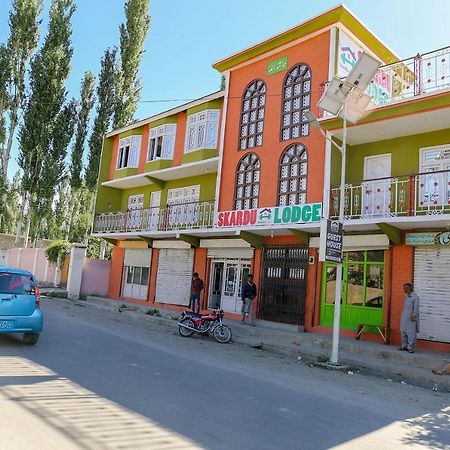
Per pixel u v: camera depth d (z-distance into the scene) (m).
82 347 10.38
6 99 32.03
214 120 20.36
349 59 16.22
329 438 5.36
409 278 13.29
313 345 13.68
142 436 4.89
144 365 8.91
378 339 13.62
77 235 40.06
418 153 13.95
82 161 34.19
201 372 8.76
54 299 24.00
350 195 14.27
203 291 19.91
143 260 24.05
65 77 31.97
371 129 14.04
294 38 16.89
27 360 8.44
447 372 10.24
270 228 15.95
